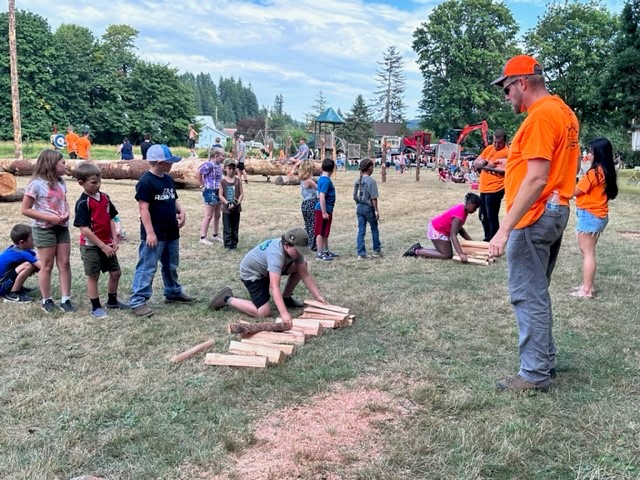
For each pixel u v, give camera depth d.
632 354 4.00
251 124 81.75
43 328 4.61
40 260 4.97
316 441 2.86
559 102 3.21
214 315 5.03
